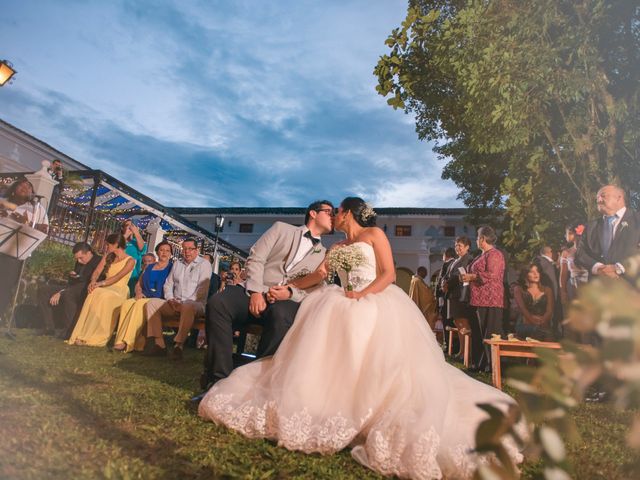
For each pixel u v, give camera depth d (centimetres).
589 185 638
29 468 163
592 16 582
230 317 338
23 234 429
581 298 49
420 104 1132
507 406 55
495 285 587
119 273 649
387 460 199
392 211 2869
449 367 276
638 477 61
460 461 196
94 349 555
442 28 644
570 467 50
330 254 310
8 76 925
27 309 739
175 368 463
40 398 266
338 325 248
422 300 818
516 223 685
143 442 209
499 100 604
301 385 235
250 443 225
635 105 602
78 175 1236
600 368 48
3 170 1834
